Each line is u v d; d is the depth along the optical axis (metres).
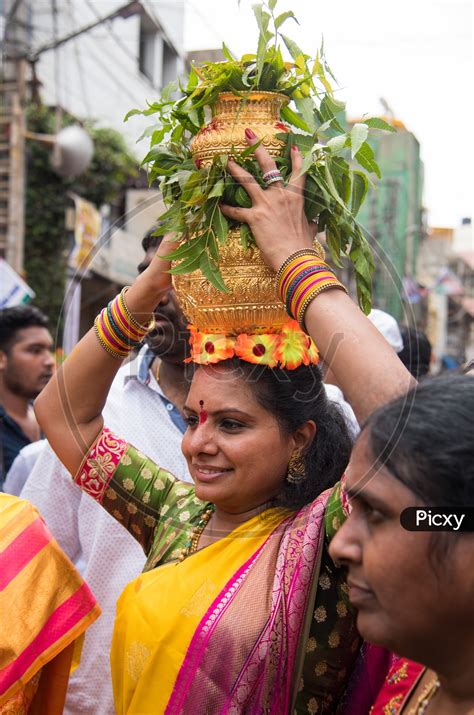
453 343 11.77
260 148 1.20
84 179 8.76
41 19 8.87
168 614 1.30
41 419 1.55
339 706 1.33
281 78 1.27
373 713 1.12
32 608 1.47
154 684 1.28
